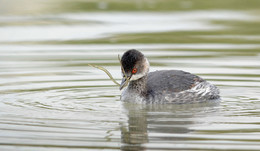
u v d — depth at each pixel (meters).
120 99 14.60
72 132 11.13
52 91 15.28
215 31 24.06
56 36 23.30
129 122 12.06
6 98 14.35
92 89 15.65
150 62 18.64
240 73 17.23
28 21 26.48
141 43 21.84
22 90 15.30
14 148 10.09
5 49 20.91
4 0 32.16
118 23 25.97
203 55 19.80
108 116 12.63
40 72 17.52
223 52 20.25
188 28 24.67
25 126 11.55
